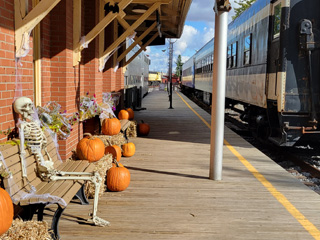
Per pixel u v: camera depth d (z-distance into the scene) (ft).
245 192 17.66
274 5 31.48
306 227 13.51
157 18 33.78
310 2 28.76
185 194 17.16
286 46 28.89
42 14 13.51
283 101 28.94
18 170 11.19
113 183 17.07
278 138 31.35
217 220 14.01
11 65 13.25
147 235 12.49
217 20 18.79
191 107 72.23
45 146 13.12
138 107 67.00
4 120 12.72
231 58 50.37
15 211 12.93
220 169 19.72
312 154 33.01
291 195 17.31
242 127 50.78
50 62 19.74
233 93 48.52
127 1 22.03
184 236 12.48
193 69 114.42
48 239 9.81
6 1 12.71
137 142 31.78
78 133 23.25
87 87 27.66
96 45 27.81
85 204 15.38
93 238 12.09
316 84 28.73
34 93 18.02
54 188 11.68
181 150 28.25
